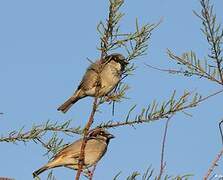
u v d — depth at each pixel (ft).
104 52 21.74
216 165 16.78
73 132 25.38
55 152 25.54
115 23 21.29
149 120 20.22
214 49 20.35
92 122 21.97
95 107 22.11
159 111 20.40
